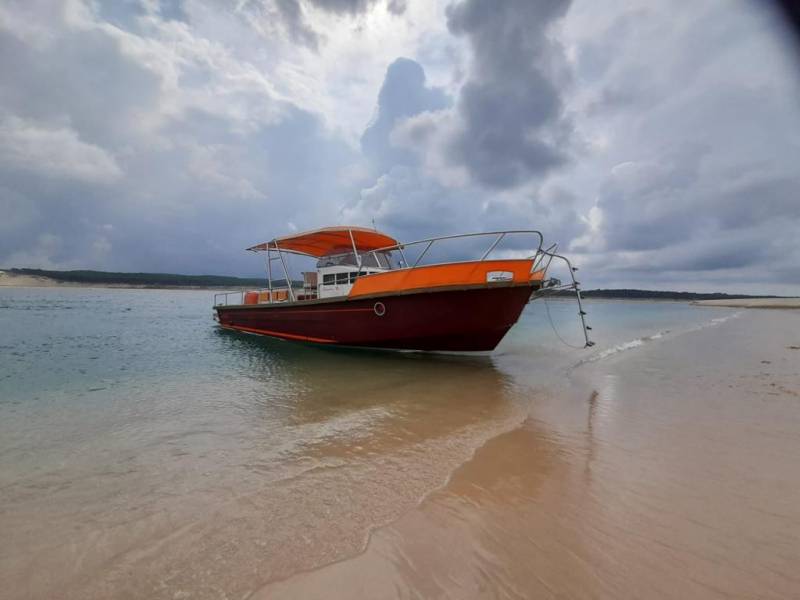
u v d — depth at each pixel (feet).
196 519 8.77
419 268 29.76
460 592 6.32
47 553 7.61
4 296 162.71
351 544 7.70
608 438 13.87
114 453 12.85
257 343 44.83
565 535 7.97
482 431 14.67
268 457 12.37
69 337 46.24
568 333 58.03
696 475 10.77
